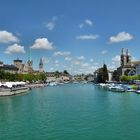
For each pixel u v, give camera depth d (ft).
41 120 238.27
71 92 629.92
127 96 470.39
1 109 311.47
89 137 179.11
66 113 274.57
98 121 228.84
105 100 404.57
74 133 189.37
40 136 183.83
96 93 574.56
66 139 175.22
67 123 222.89
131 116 252.01
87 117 248.73
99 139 174.29
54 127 208.95
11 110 302.66
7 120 241.35
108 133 188.44
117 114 263.90
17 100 419.95
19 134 189.98
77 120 234.79
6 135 187.83
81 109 302.86
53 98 455.63
